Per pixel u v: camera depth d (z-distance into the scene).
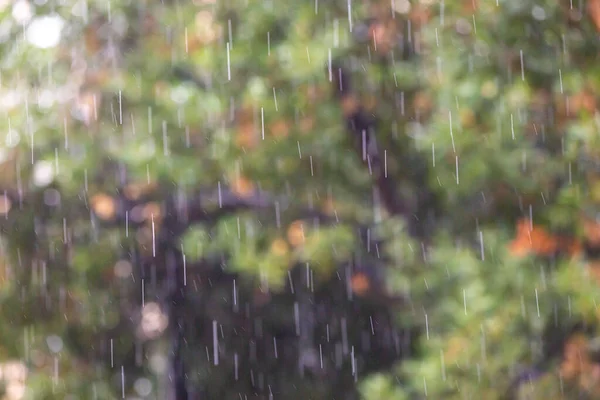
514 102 8.37
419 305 10.04
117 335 12.27
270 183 10.59
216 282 13.02
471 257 8.48
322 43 9.55
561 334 7.97
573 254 7.93
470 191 9.07
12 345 10.95
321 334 13.55
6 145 10.90
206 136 10.57
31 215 11.13
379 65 10.11
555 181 8.49
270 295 13.38
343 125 10.35
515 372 8.01
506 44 8.18
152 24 11.20
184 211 11.63
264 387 13.48
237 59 10.08
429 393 8.17
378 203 10.60
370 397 9.06
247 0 10.15
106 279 11.98
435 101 9.50
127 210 11.65
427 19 9.54
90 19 11.09
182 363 13.04
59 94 11.19
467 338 8.17
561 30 7.98
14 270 11.05
